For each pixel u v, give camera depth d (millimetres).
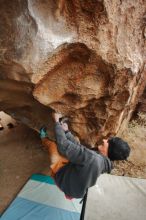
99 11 2402
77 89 2883
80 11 2395
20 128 5305
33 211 3580
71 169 2502
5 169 4387
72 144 2396
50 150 2814
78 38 2457
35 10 2252
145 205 3119
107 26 2537
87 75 2807
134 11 2803
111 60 2705
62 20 2377
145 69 3648
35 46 2324
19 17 2254
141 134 4668
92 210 3000
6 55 2373
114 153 2348
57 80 2770
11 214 3531
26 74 2479
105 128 3494
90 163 2338
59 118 3127
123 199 3182
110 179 3482
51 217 3506
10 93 3027
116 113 3350
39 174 4223
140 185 3422
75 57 2643
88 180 2400
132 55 2928
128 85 3035
